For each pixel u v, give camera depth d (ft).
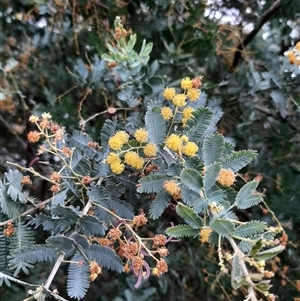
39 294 0.52
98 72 1.01
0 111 1.09
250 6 1.21
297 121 1.04
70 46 1.11
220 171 0.55
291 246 0.99
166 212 1.03
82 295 0.55
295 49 0.89
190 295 1.09
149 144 0.62
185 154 0.60
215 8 1.18
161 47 1.12
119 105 0.99
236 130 1.05
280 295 1.01
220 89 1.07
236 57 1.18
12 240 0.59
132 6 1.12
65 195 0.62
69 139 0.69
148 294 0.94
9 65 1.03
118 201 0.64
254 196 0.55
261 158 1.01
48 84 1.09
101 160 0.68
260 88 1.03
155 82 0.86
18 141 1.16
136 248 0.59
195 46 1.12
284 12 1.15
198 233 0.53
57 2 1.07
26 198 0.61
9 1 1.07
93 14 1.12
